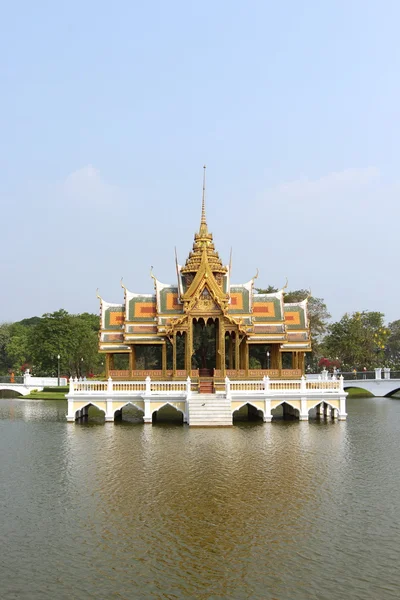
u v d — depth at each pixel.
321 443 37.09
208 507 22.61
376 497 24.03
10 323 163.50
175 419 51.88
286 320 58.59
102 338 57.41
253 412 54.69
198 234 60.97
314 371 119.44
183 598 15.25
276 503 23.14
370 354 108.12
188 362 54.16
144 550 18.33
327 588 15.76
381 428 45.34
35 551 18.39
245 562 17.38
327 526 20.44
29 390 95.06
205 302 54.72
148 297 58.53
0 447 36.97
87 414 55.41
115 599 15.23
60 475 28.19
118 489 25.31
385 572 16.72
